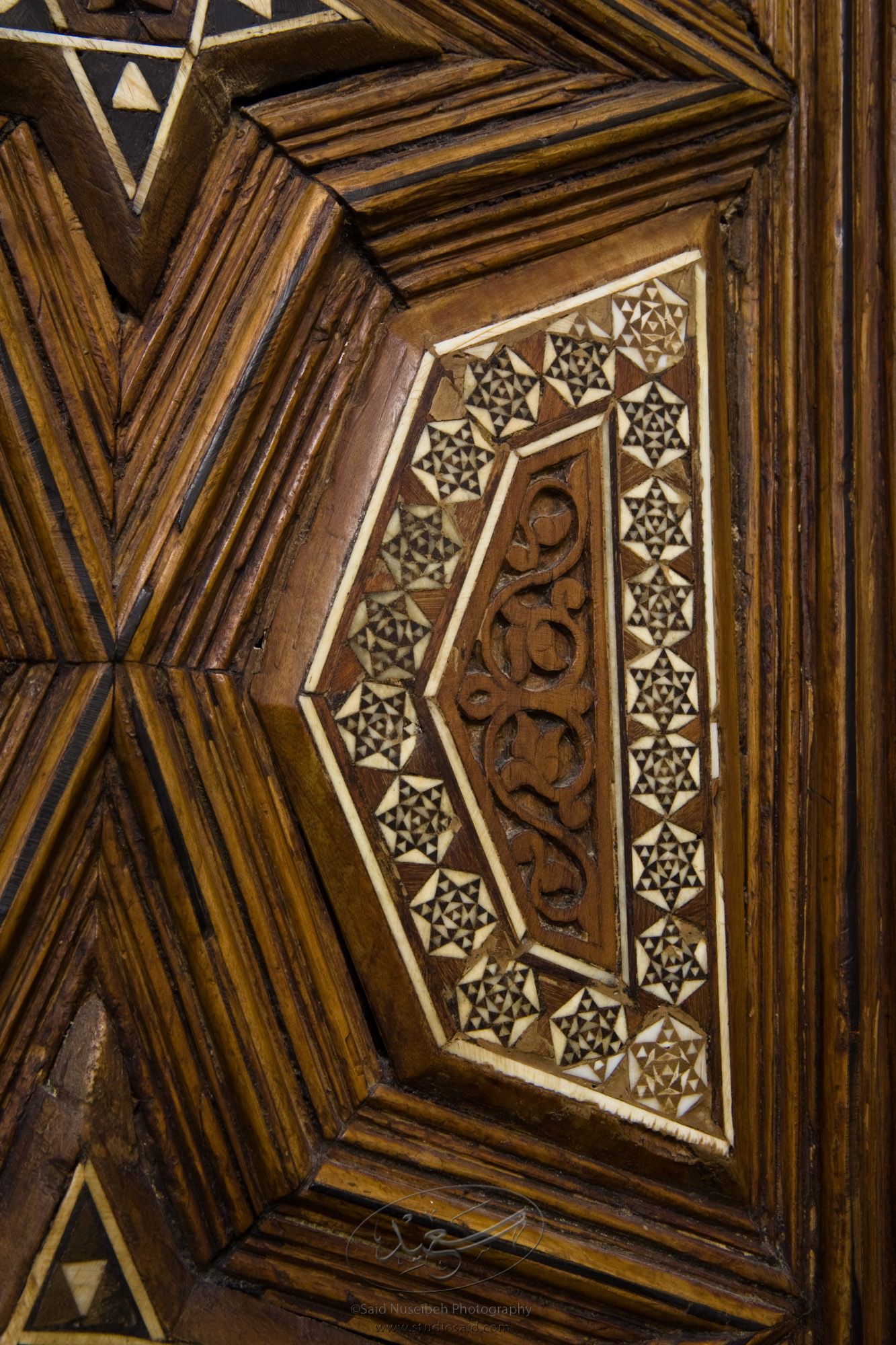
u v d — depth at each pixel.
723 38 0.94
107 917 0.80
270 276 0.83
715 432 0.95
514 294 0.89
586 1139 0.90
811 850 0.97
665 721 0.92
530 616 0.88
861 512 0.97
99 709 0.78
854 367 0.97
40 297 0.78
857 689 0.97
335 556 0.84
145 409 0.82
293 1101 0.84
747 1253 0.95
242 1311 0.83
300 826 0.84
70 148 0.78
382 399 0.86
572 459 0.90
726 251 0.97
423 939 0.86
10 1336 0.75
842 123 0.96
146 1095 0.81
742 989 0.96
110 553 0.80
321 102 0.84
